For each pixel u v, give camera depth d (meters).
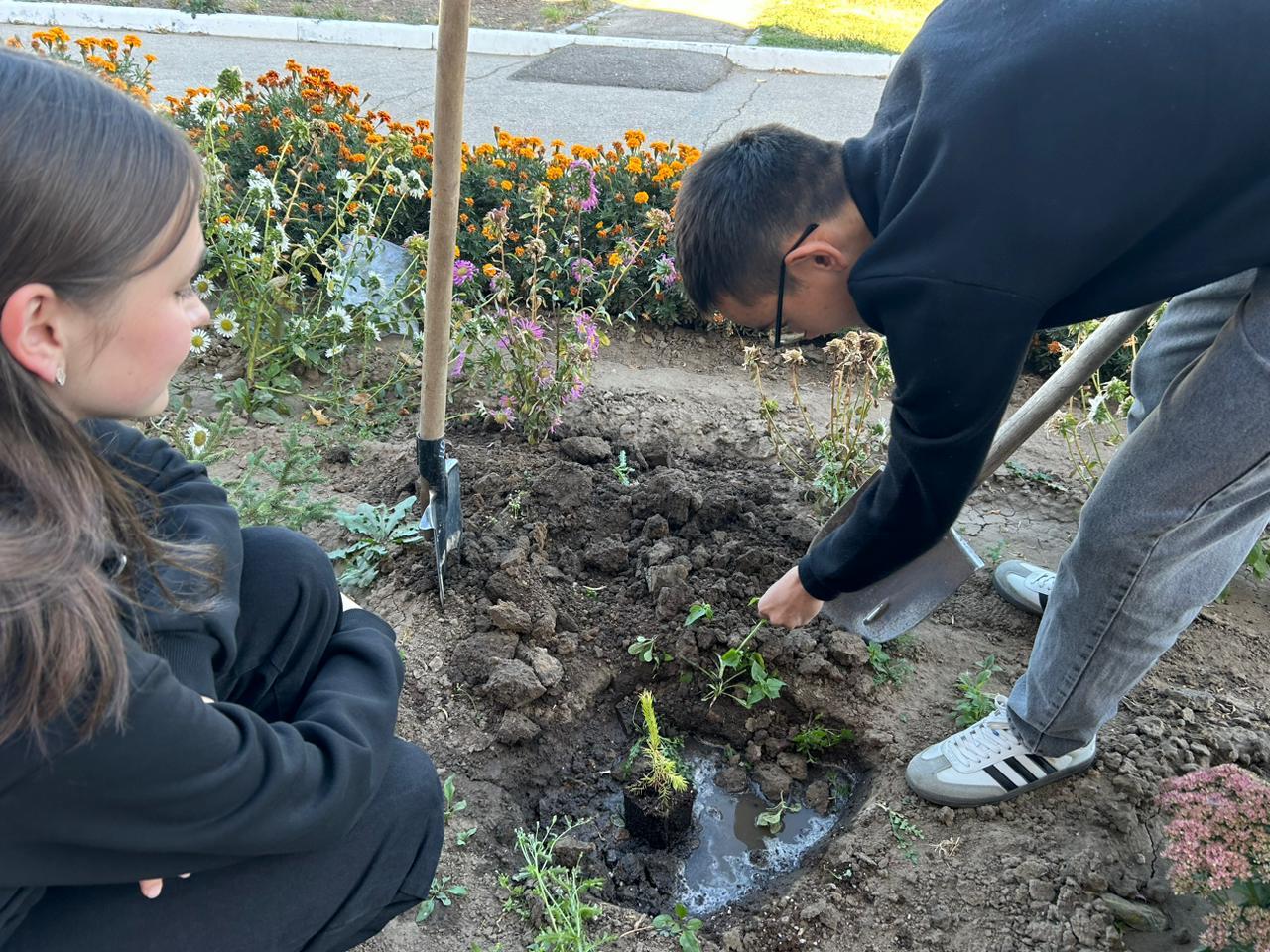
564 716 2.27
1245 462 1.56
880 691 2.30
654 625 2.42
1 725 0.85
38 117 0.84
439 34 1.84
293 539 1.39
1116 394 2.85
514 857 1.97
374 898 1.33
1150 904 1.88
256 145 3.91
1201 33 1.29
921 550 1.75
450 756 2.13
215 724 1.02
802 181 1.50
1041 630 1.93
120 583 1.01
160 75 7.27
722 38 9.52
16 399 0.87
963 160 1.29
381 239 3.29
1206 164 1.29
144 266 0.92
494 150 4.12
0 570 0.82
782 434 3.11
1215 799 1.64
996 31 1.37
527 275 3.62
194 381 3.12
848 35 9.80
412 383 3.21
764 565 2.50
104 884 1.10
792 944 1.84
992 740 2.04
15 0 9.50
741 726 2.35
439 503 2.34
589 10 10.95
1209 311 1.85
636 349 3.63
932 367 1.38
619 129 6.53
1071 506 2.96
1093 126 1.27
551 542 2.60
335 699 1.25
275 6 9.88
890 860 1.95
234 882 1.19
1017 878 1.90
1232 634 2.53
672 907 1.97
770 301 1.61
